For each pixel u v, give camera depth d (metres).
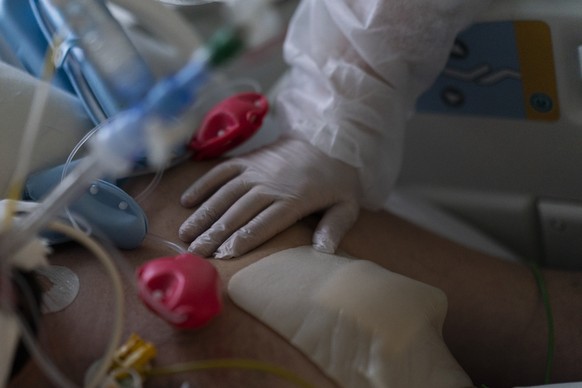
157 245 0.96
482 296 1.07
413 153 1.33
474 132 1.26
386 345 0.81
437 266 1.08
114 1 1.13
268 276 0.88
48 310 0.85
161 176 1.07
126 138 0.63
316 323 0.83
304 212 1.00
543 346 1.05
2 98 0.96
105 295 0.87
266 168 1.04
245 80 1.31
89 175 0.64
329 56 1.13
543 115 1.17
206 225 0.99
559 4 1.07
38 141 0.96
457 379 0.85
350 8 1.10
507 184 1.29
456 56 1.17
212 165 1.11
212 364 0.80
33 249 0.71
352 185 1.07
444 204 1.36
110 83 0.96
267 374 0.80
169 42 1.18
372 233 1.09
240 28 0.66
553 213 1.27
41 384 0.78
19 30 1.07
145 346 0.77
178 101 0.66
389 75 1.09
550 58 1.11
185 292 0.77
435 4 1.04
